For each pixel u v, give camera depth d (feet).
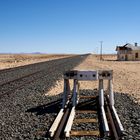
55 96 53.06
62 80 81.25
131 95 56.03
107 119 36.14
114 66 162.09
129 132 30.09
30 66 140.97
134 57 272.10
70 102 45.98
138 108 42.19
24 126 33.09
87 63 185.37
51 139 28.68
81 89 61.93
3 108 42.86
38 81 75.41
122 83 78.07
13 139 28.63
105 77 43.39
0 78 84.43
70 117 35.04
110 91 43.19
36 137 29.12
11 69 119.44
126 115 38.11
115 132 29.76
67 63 170.91
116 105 44.34
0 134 30.22
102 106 40.86
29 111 40.96
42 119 36.55
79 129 31.96
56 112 40.37
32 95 54.24
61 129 31.68
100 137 29.22
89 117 37.47
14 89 61.00
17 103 46.52
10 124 33.96
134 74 107.96
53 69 118.52
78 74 43.73
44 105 45.16
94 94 53.93
